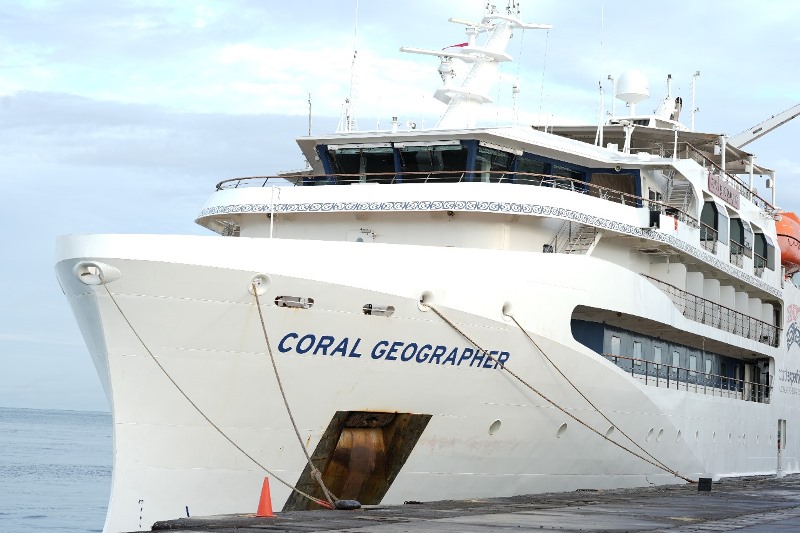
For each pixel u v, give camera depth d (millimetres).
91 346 20469
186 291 18875
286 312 19547
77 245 18938
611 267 25062
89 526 45875
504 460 23688
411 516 18172
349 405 20984
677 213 29250
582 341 25859
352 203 24422
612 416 26047
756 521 18922
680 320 28953
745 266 35312
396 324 20625
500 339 22188
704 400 31781
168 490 20000
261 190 25422
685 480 30109
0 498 56250
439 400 21891
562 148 26469
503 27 28953
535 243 24984
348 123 28203
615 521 17859
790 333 41469
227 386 19781
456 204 23797
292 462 20859
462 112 28125
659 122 36906
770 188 41000
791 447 41188
